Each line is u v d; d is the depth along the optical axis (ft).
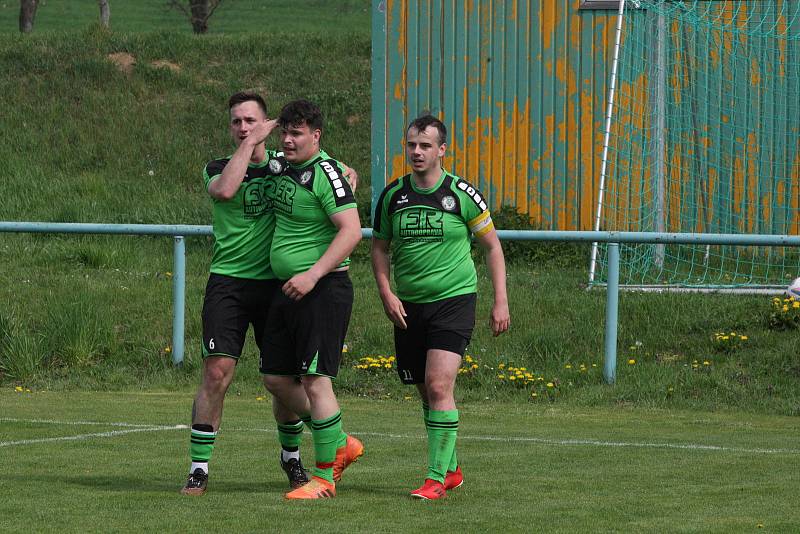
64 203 247.29
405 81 209.87
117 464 85.56
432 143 72.69
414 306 74.23
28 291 171.53
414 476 81.05
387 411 125.18
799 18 196.13
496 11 207.10
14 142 283.38
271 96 312.50
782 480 79.51
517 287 171.73
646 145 199.11
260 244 74.23
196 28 473.67
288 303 72.64
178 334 148.77
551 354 146.30
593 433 107.24
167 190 266.77
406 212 73.51
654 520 64.49
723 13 198.49
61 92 308.40
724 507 68.80
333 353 72.64
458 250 73.97
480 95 208.03
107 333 154.71
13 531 60.13
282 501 69.87
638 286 168.76
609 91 201.16
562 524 63.10
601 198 185.68
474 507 68.28
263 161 74.13
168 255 209.77
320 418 72.02
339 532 60.23
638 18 200.75
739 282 180.86
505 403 134.51
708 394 134.51
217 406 73.92
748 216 197.36
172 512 65.67
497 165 208.03
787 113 196.24
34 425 108.99
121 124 295.28
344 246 71.36
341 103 308.60
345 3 650.43
